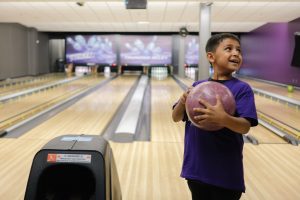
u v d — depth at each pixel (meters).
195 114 1.10
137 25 13.20
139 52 16.42
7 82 11.66
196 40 16.14
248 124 1.11
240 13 9.38
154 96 8.25
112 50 16.48
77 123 5.04
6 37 12.84
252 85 11.41
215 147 1.20
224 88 1.13
